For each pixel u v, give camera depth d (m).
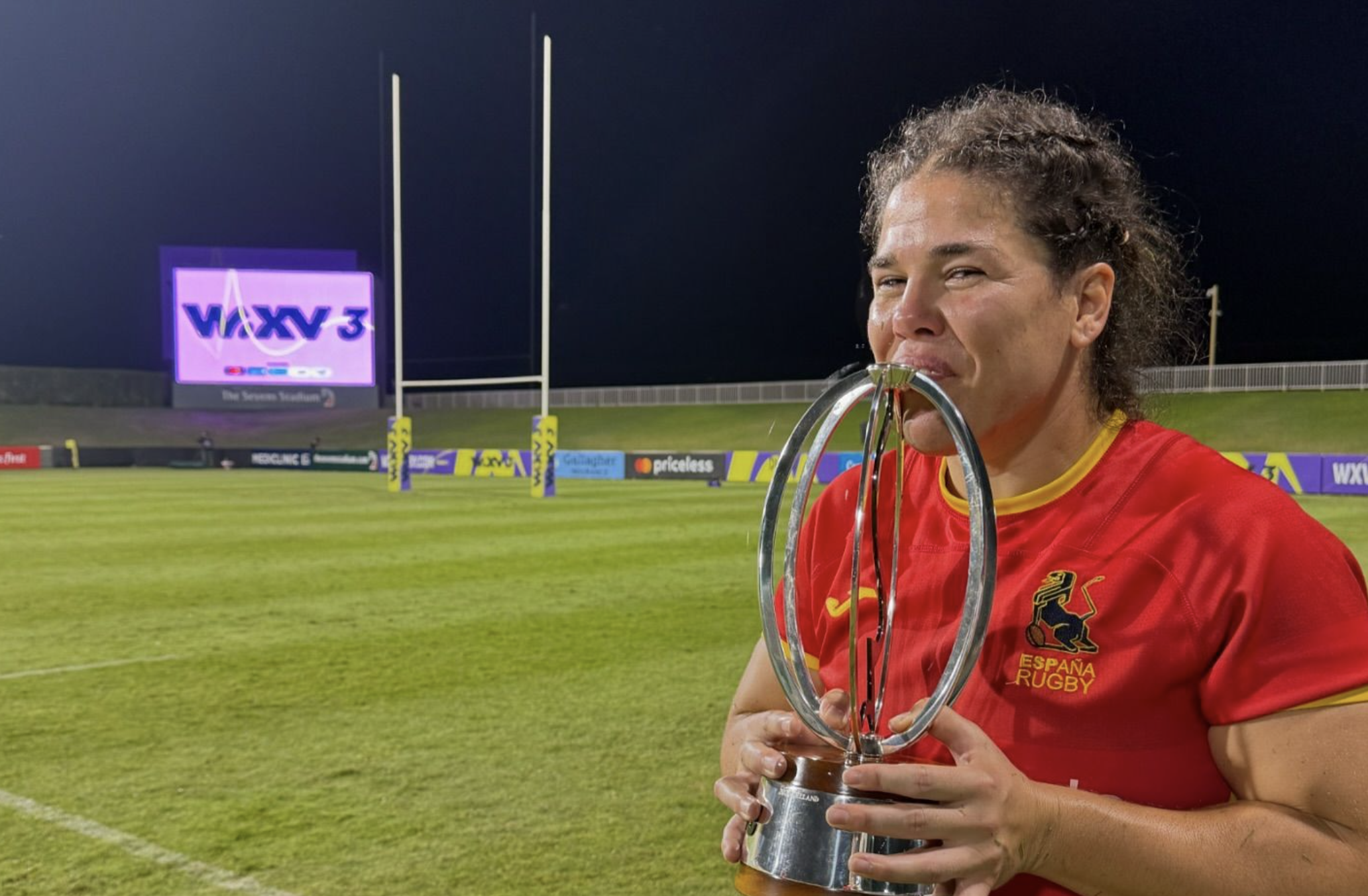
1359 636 1.01
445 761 4.21
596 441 37.12
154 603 7.96
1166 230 1.25
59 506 17.55
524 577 9.25
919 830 0.89
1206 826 0.98
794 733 1.05
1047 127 1.12
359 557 10.61
